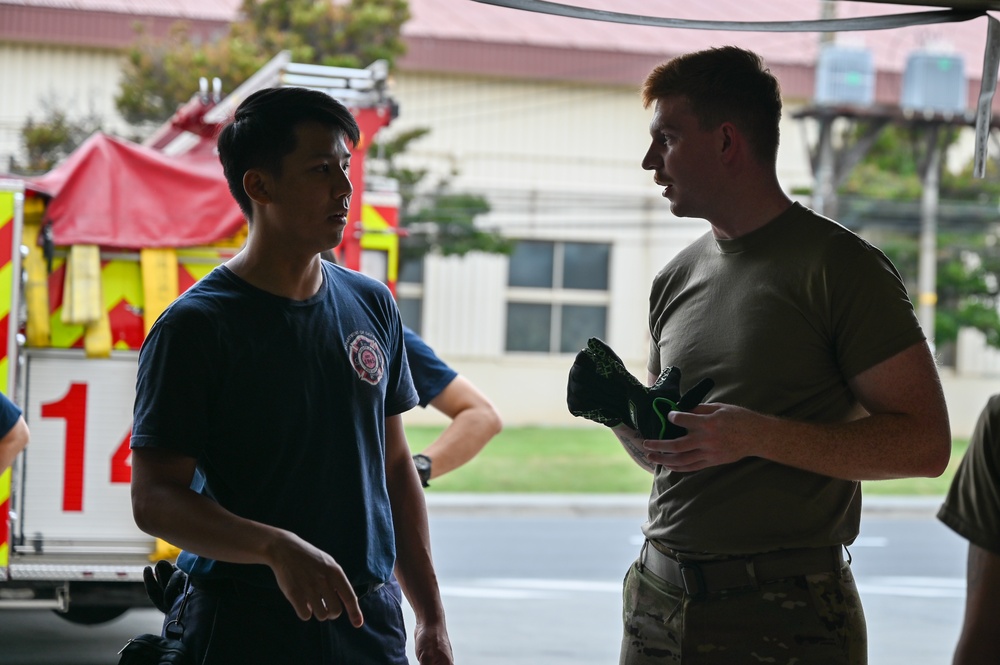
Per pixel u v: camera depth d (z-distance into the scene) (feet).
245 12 64.64
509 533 44.93
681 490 9.82
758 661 9.38
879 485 63.16
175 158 22.86
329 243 8.95
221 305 8.73
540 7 10.36
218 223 19.89
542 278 87.15
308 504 8.76
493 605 31.07
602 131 86.48
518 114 85.46
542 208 85.40
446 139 84.64
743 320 9.70
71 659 22.82
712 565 9.55
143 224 19.76
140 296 19.90
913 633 28.89
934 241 82.69
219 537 8.04
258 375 8.68
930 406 9.07
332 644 8.72
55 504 19.75
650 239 87.86
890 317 9.17
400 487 9.95
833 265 9.34
